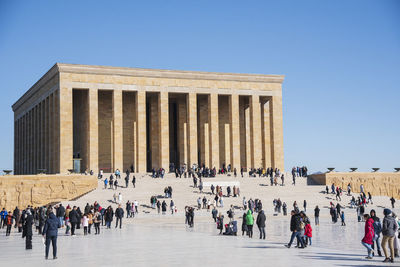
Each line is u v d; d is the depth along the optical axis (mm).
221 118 87875
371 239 20094
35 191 56406
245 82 83812
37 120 86312
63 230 36844
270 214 51406
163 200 55688
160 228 38000
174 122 88812
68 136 72938
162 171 71500
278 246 24547
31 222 24609
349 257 20469
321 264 18203
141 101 77500
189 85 80500
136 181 64625
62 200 58000
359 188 70625
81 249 23578
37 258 20609
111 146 78312
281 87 85875
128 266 17828
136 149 79062
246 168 87250
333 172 69938
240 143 88812
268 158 85500
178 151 86312
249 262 18641
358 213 45500
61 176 58250
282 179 66438
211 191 61188
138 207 54031
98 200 54531
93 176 60656
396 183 72625
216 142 81000
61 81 73312
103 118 80438
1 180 54781
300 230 23656
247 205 54438
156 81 78750
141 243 26109
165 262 18750
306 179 71188
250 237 29688
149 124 86312
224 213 51406
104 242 26859
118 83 76500
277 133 84750
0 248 25047
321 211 54750
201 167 78000
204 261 18938
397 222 20984
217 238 29172
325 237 30609
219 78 82062
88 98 74750
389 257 20062
